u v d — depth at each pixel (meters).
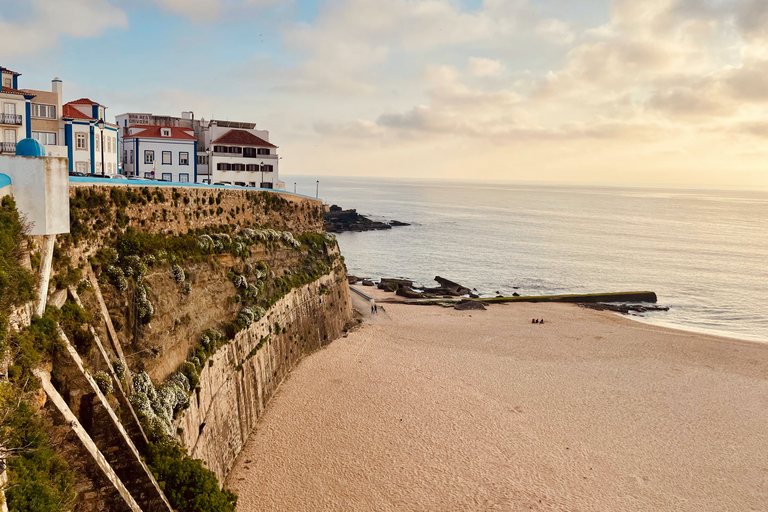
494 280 134.75
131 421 26.44
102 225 32.53
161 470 26.66
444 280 123.56
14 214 22.19
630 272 150.25
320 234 77.88
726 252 191.88
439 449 46.38
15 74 56.84
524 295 119.44
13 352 19.55
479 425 50.84
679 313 106.69
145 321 33.03
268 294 55.34
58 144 62.34
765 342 86.06
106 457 22.73
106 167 69.19
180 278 38.53
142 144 79.69
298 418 50.16
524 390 59.69
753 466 46.75
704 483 43.94
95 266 30.86
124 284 31.92
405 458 44.75
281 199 66.00
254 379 49.12
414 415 51.97
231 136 92.56
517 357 70.75
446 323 87.06
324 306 71.94
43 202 23.09
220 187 50.69
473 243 196.50
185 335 37.88
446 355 70.00
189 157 82.81
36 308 22.77
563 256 174.50
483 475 43.09
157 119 96.56
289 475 41.69
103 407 22.78
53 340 22.27
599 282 135.75
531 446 47.81
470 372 64.19
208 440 38.16
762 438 51.62
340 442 46.56
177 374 34.94
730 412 56.94
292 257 65.19
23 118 56.19
